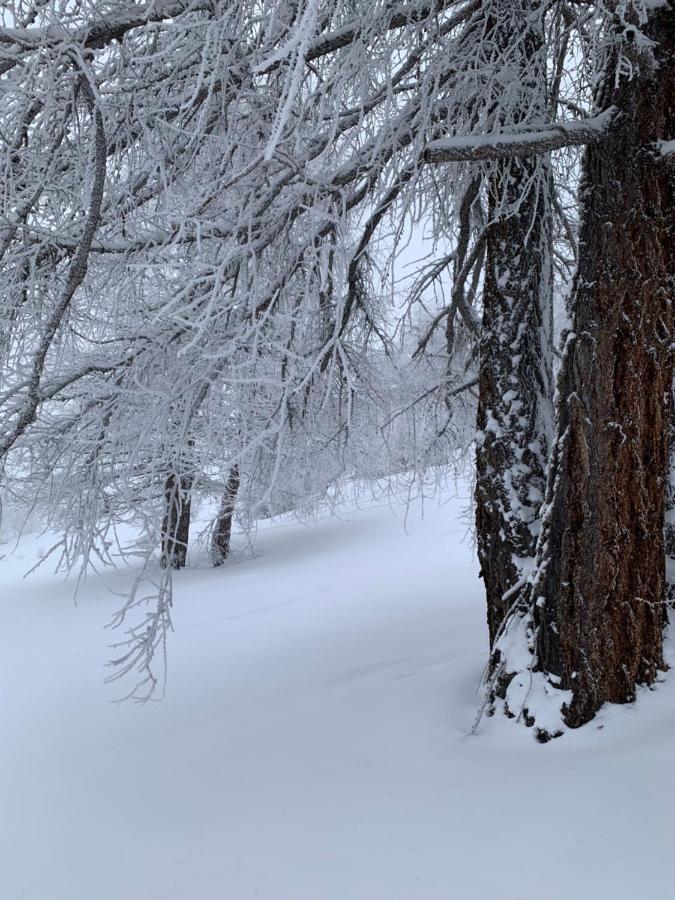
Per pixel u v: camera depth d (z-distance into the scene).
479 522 4.46
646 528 3.63
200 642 7.95
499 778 3.29
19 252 4.11
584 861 2.52
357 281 5.40
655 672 3.66
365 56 3.68
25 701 6.61
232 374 3.95
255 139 4.33
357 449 7.28
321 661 6.21
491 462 4.38
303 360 3.47
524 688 3.80
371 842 2.90
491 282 4.49
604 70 3.84
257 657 6.86
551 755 3.43
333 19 3.87
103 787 4.20
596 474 3.58
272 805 3.47
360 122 3.62
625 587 3.58
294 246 4.38
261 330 4.07
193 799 3.76
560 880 2.44
